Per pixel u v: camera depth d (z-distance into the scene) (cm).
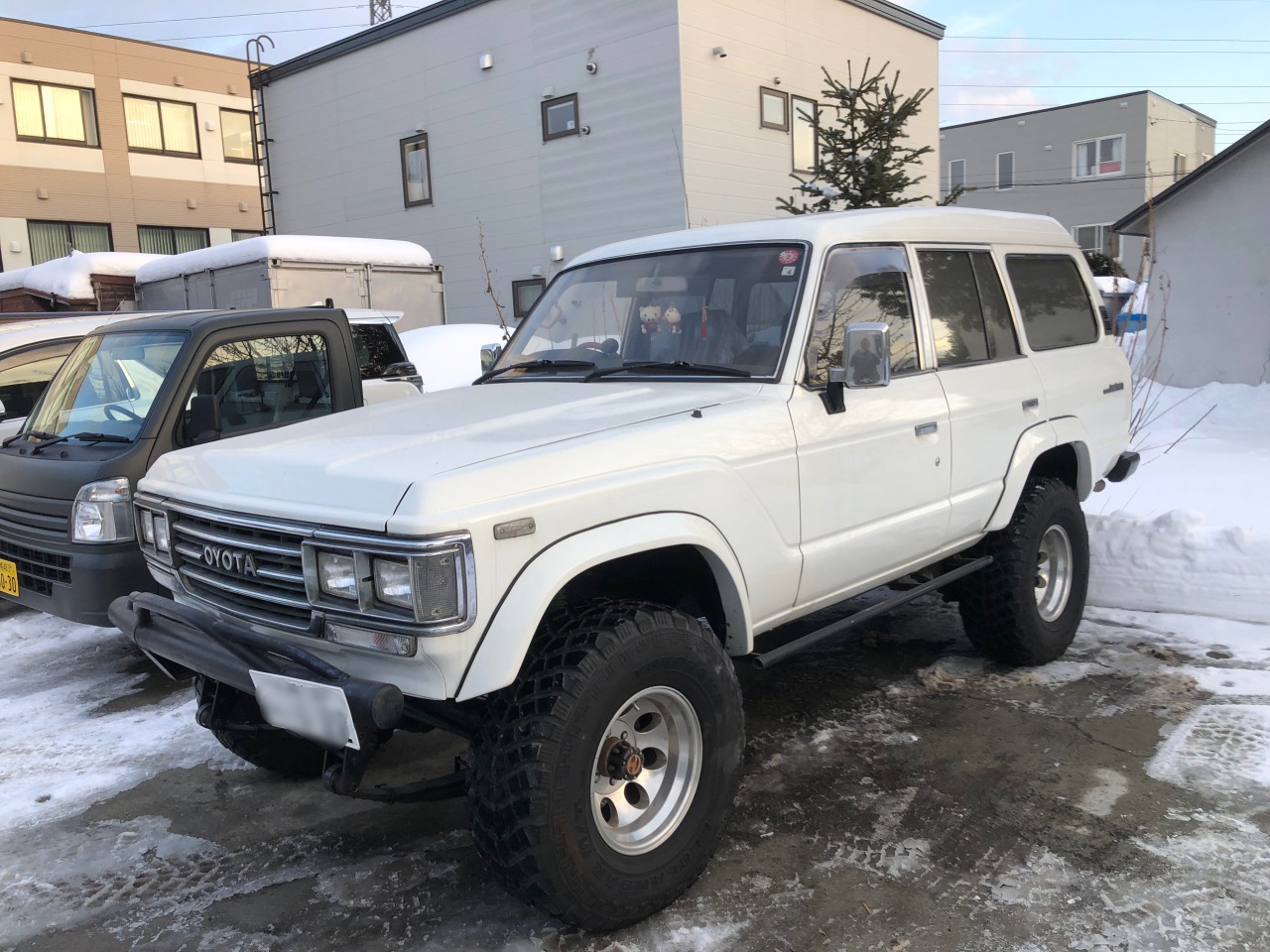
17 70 2325
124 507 451
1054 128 3478
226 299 1193
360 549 244
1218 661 471
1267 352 1181
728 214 1434
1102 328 537
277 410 539
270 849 334
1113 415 521
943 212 432
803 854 314
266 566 275
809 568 338
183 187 2641
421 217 1728
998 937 269
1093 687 445
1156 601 551
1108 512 636
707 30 1380
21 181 2342
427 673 246
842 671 474
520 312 1614
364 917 292
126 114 2520
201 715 337
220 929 288
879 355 327
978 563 434
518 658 249
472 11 1586
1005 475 430
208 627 281
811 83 1553
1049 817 331
